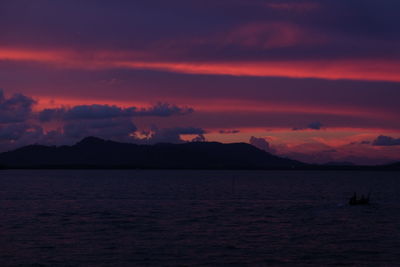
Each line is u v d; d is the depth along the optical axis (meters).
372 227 59.44
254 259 41.16
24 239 49.66
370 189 158.12
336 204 94.00
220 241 49.06
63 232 54.41
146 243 47.81
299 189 156.12
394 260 41.12
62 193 127.50
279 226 60.06
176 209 82.62
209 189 153.88
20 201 99.31
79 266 38.53
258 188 162.12
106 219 66.81
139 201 100.81
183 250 44.53
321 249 45.38
